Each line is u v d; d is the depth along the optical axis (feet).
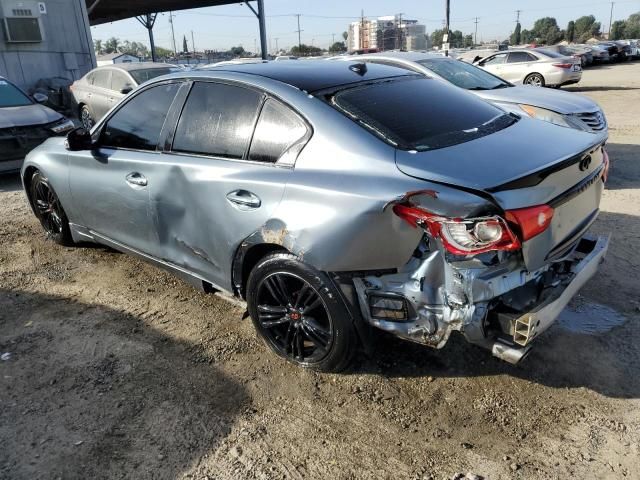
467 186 7.80
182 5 80.94
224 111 10.83
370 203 8.29
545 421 8.80
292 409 9.30
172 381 10.07
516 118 11.10
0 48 47.78
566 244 8.98
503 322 8.16
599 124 22.27
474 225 7.58
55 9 51.01
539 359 10.37
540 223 7.88
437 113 10.19
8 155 23.71
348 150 9.00
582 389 9.52
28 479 7.90
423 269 8.27
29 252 16.30
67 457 8.30
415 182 8.19
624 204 19.21
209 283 11.60
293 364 10.39
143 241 12.78
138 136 12.51
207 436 8.71
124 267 15.07
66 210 15.11
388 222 8.21
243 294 11.03
